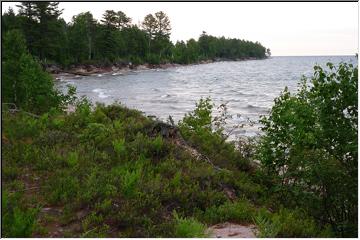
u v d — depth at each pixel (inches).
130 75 3590.1
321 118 353.4
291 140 392.8
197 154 449.4
